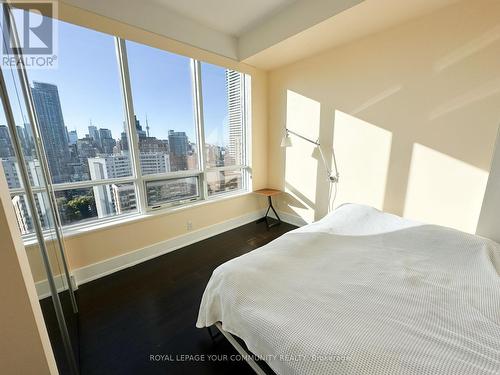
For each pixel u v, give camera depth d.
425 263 1.22
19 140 0.93
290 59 2.68
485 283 1.01
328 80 2.48
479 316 0.84
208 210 2.86
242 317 0.93
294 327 0.81
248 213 3.36
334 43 2.26
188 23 2.25
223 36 2.55
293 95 2.87
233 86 3.00
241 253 2.47
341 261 1.25
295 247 1.38
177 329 1.45
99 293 1.80
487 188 1.46
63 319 1.06
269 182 3.48
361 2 1.61
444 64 1.74
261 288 1.02
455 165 1.80
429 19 1.75
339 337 0.75
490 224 1.47
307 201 3.01
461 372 0.62
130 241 2.21
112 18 1.79
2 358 0.59
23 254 0.62
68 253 1.83
